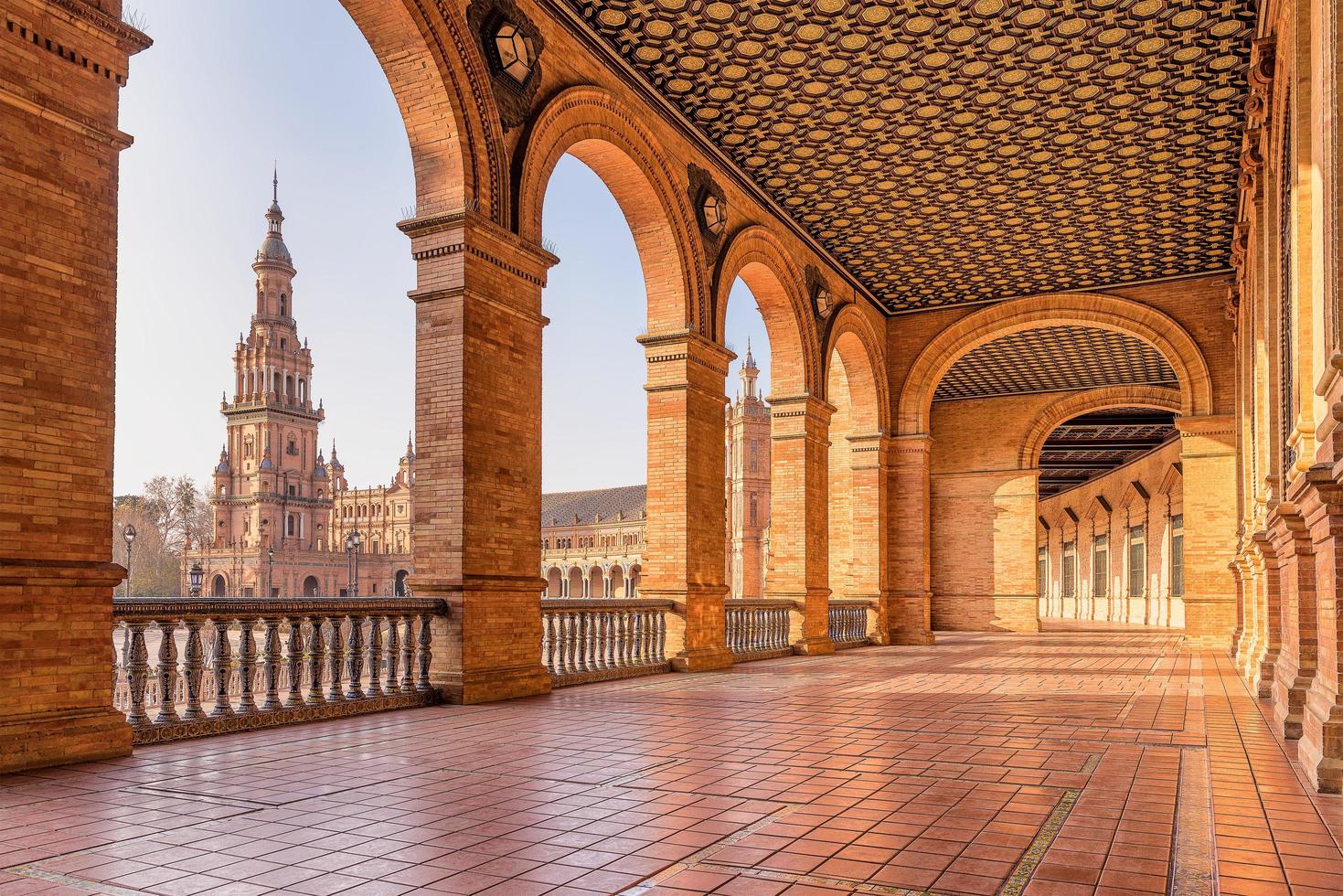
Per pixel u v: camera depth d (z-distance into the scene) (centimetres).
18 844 492
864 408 2317
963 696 1148
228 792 607
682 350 1488
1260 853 483
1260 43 1070
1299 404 766
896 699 1105
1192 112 1434
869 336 2295
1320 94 686
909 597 2341
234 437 9781
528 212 1163
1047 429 2911
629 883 432
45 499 684
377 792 609
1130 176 1650
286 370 9962
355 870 450
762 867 457
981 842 499
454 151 1064
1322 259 679
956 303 2344
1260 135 1198
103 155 739
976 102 1412
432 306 1077
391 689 1002
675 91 1394
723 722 913
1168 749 779
